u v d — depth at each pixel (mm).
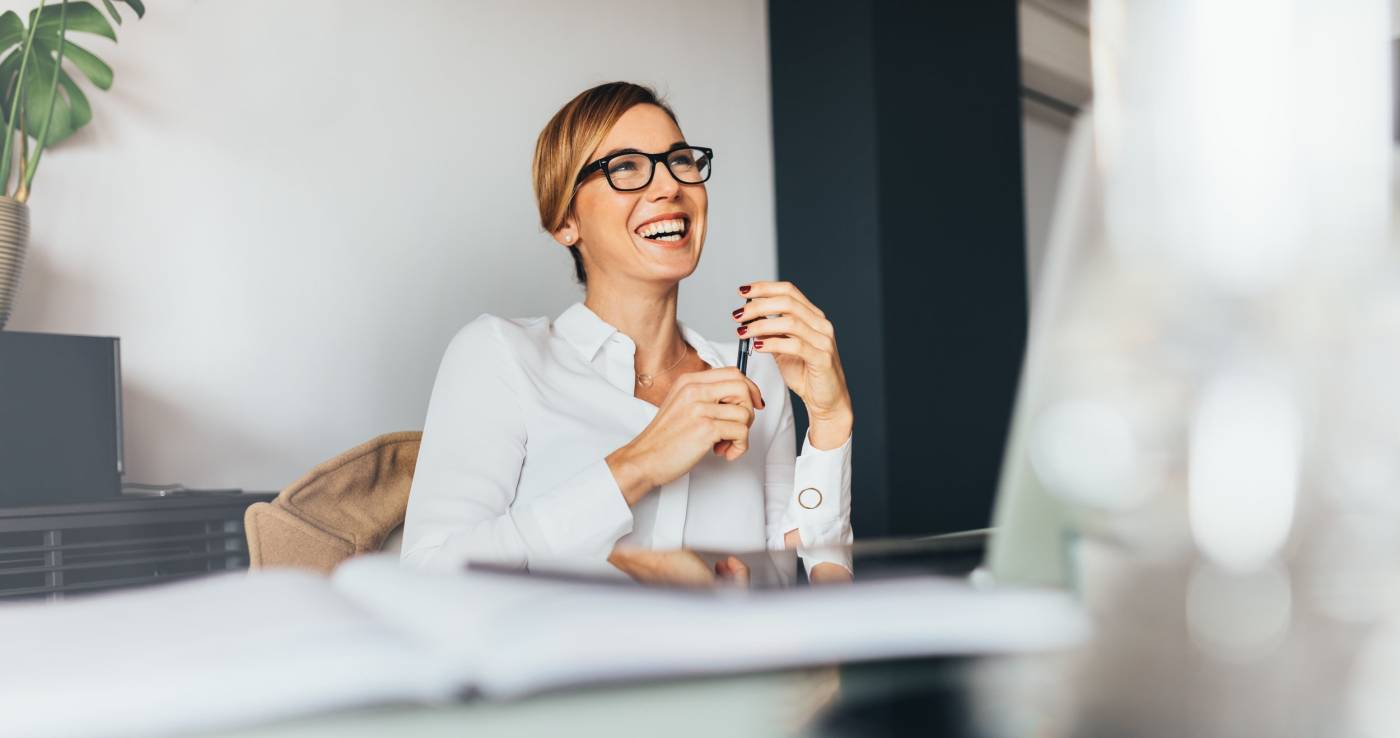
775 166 3342
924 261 3248
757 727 197
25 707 208
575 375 1174
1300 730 142
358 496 1425
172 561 1403
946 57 3404
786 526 1155
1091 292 154
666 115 1228
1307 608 154
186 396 1952
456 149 2422
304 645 235
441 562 893
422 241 2342
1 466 1347
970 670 204
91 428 1437
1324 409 147
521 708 225
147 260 1918
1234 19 140
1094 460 166
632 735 197
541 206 1261
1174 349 151
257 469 2039
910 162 3225
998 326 3504
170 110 1960
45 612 300
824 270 3215
